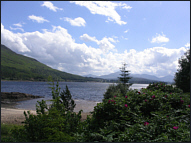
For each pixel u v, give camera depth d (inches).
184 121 160.2
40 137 111.8
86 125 146.9
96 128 152.8
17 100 1156.5
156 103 195.0
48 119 114.9
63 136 109.8
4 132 230.2
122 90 494.6
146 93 221.8
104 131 135.8
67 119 131.4
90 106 827.4
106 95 506.9
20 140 112.1
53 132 113.2
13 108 791.1
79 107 777.6
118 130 141.1
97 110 174.7
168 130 130.8
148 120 153.5
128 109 178.2
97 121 165.3
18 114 527.5
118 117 168.1
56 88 140.6
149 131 127.6
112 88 514.9
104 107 175.2
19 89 2556.6
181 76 644.1
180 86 640.4
